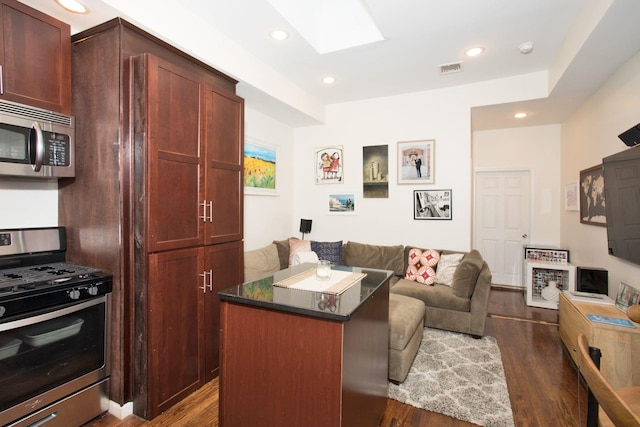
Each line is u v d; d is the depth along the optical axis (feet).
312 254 13.75
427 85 12.92
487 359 9.14
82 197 6.84
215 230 8.00
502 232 17.34
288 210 15.90
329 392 4.21
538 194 16.49
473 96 12.77
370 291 5.25
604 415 4.09
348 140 15.14
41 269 6.47
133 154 6.41
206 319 7.73
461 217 13.20
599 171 10.77
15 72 5.67
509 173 17.13
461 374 8.32
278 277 6.13
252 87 10.16
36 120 5.98
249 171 13.08
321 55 10.10
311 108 14.07
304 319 4.37
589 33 7.32
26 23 5.81
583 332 7.89
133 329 6.52
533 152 16.52
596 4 6.94
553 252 14.48
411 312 9.03
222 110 8.24
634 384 7.01
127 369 6.50
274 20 8.16
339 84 12.74
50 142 6.21
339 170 15.38
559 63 9.93
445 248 13.50
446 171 13.37
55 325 5.61
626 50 8.09
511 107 12.96
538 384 7.86
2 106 5.47
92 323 6.20
